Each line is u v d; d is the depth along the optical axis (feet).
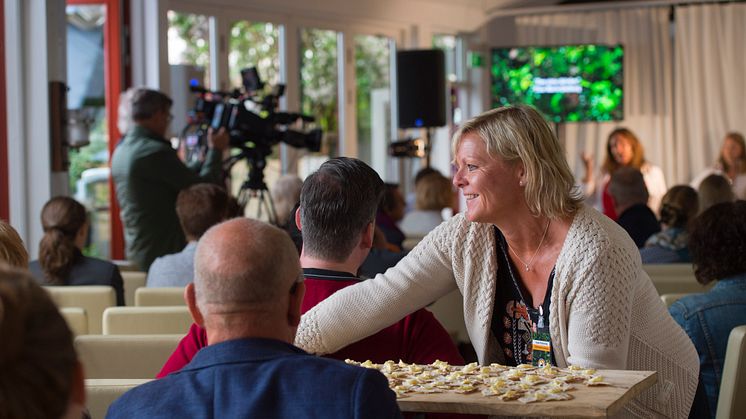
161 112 20.07
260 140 21.53
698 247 9.78
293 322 5.53
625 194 19.35
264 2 29.07
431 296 7.29
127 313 10.66
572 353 6.79
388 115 35.09
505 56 37.55
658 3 37.50
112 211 25.29
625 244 6.83
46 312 3.15
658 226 19.35
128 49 25.66
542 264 7.02
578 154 38.01
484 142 6.91
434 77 33.01
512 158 6.86
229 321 5.22
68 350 3.16
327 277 7.33
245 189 21.90
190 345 6.93
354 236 7.39
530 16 38.27
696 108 37.14
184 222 14.24
